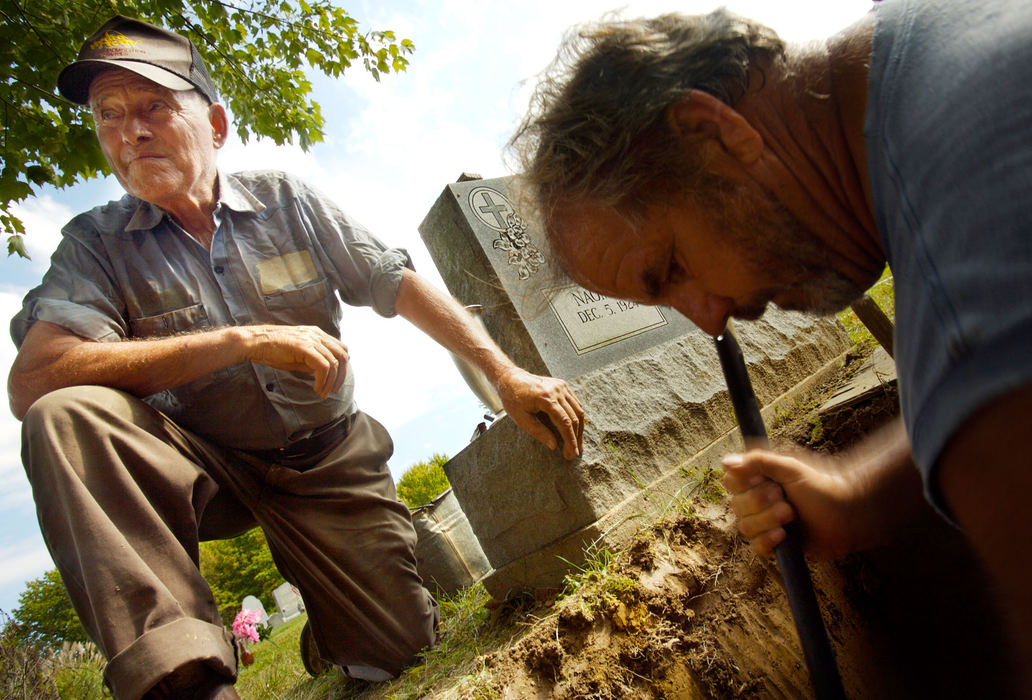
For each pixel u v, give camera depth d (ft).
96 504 4.89
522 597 7.18
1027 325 1.51
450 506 12.31
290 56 18.29
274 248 7.98
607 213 2.85
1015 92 1.71
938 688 6.14
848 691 5.91
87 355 6.21
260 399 7.29
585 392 7.13
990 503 1.66
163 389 6.35
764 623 5.80
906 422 2.01
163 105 7.29
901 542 6.15
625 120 2.63
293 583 7.78
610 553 6.18
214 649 4.68
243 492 7.27
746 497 4.21
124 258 7.36
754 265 2.77
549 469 6.73
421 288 7.75
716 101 2.55
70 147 13.82
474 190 8.24
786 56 2.67
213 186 8.00
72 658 18.99
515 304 7.47
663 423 7.48
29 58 13.28
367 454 7.98
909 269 1.93
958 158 1.76
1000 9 1.93
